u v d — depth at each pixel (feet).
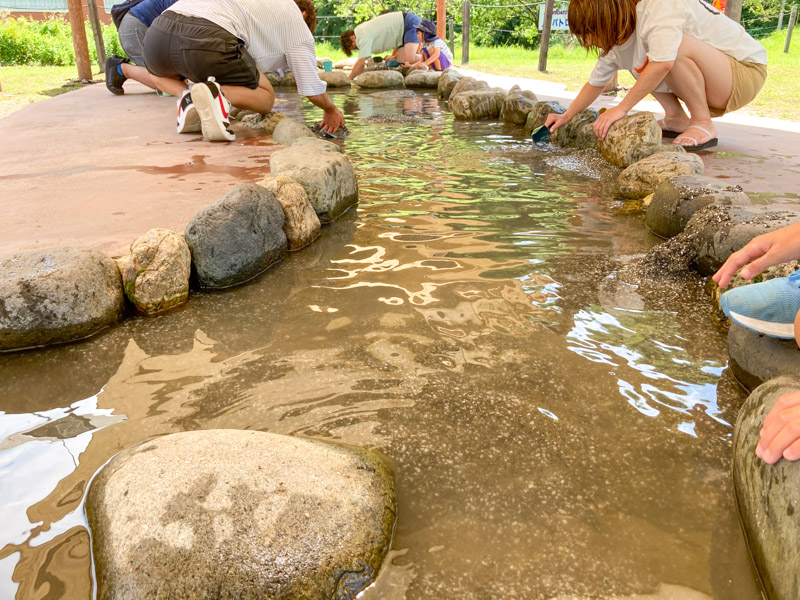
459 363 5.54
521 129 17.07
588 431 4.65
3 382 5.43
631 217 9.57
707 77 13.58
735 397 5.05
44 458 4.39
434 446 4.50
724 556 3.57
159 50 15.05
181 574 3.29
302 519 3.55
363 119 18.97
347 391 5.15
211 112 13.85
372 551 3.54
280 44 15.07
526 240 8.52
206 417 4.83
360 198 10.60
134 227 8.07
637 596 3.32
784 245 4.64
